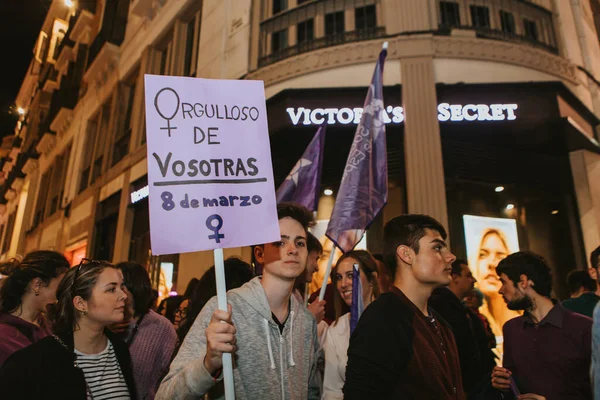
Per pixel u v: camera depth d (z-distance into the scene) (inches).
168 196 59.1
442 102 245.9
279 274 67.1
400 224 71.8
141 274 104.9
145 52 446.0
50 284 89.7
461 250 253.4
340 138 255.0
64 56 764.0
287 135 255.3
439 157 232.8
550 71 263.9
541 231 276.4
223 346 50.4
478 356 107.3
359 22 271.7
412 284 69.5
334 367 89.6
